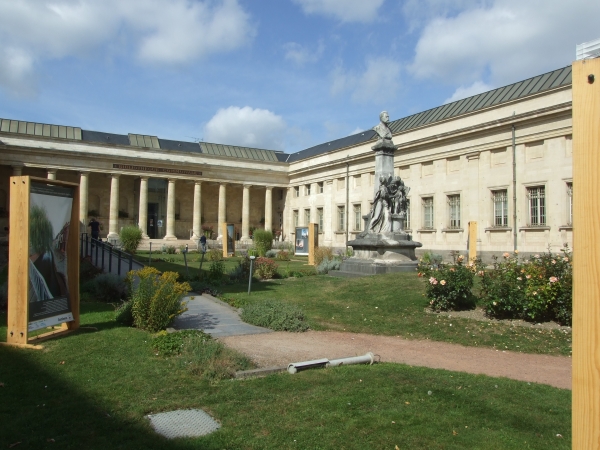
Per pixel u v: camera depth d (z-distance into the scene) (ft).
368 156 159.12
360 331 42.29
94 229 113.19
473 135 120.26
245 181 201.05
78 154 168.14
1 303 45.21
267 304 44.73
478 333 39.81
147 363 27.61
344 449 16.93
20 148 158.40
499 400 22.52
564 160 99.81
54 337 33.73
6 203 166.50
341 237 173.37
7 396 21.56
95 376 24.95
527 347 35.91
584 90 8.27
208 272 78.89
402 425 19.04
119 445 16.99
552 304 41.16
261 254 133.80
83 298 52.44
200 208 192.85
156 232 199.62
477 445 17.37
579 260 8.24
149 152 183.62
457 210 125.80
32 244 31.96
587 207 8.15
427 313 46.65
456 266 48.60
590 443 8.00
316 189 190.29
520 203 108.17
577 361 8.23
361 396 22.45
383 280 63.98
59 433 17.92
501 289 43.29
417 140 135.54
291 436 17.94
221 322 43.01
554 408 21.62
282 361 29.99
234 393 22.85
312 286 66.59
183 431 18.48
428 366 30.60
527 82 124.16
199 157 194.59
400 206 78.84
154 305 36.42
